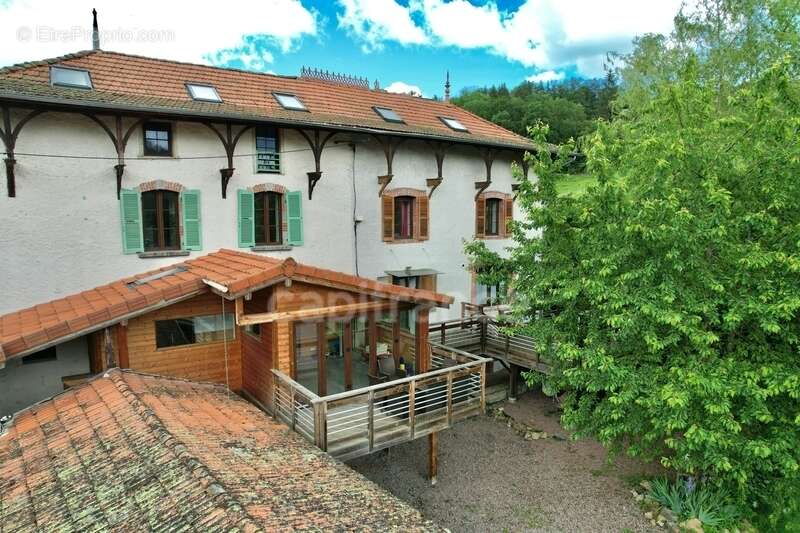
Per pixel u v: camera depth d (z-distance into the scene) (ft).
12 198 32.68
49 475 17.60
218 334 30.91
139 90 38.65
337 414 28.25
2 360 22.93
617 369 24.63
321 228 45.29
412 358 33.94
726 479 26.86
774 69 23.27
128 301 26.23
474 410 30.78
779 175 22.97
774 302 21.95
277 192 42.78
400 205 51.21
